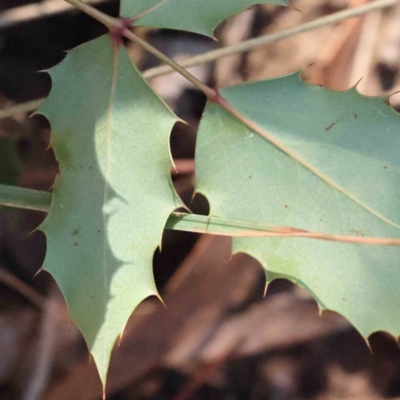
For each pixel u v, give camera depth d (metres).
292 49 0.32
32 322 0.31
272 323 0.32
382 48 0.32
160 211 0.27
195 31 0.27
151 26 0.27
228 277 0.31
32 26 0.32
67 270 0.27
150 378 0.31
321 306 0.27
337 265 0.27
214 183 0.27
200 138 0.27
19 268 0.31
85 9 0.26
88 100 0.27
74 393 0.31
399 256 0.27
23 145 0.31
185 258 0.32
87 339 0.27
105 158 0.27
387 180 0.27
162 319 0.31
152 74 0.29
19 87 0.32
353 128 0.27
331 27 0.32
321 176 0.27
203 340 0.31
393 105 0.32
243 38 0.32
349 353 0.32
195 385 0.31
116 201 0.27
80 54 0.27
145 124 0.27
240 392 0.32
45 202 0.28
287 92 0.27
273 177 0.27
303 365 0.32
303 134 0.27
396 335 0.27
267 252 0.27
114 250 0.27
